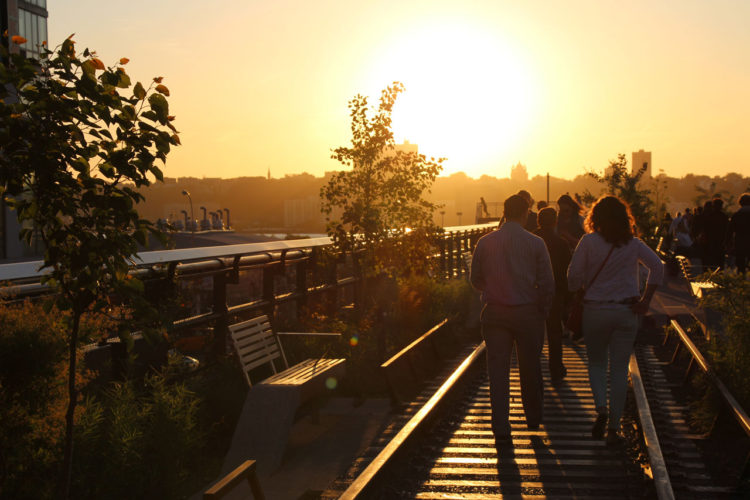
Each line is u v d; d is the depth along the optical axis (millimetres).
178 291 8164
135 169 4484
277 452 7113
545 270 6664
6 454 5141
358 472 6879
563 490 5797
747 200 17750
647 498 5621
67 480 4824
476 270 6832
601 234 6527
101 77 4348
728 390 7738
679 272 25562
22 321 5207
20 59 4242
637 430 7195
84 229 4590
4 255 39969
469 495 5688
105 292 4832
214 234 55938
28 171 4336
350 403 9562
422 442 7113
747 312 8883
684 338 10633
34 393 5203
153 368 7598
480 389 9820
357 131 12695
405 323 13672
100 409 6102
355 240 12773
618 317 6488
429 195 13133
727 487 6074
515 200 6805
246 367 8516
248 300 10055
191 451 6965
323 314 11953
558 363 9641
